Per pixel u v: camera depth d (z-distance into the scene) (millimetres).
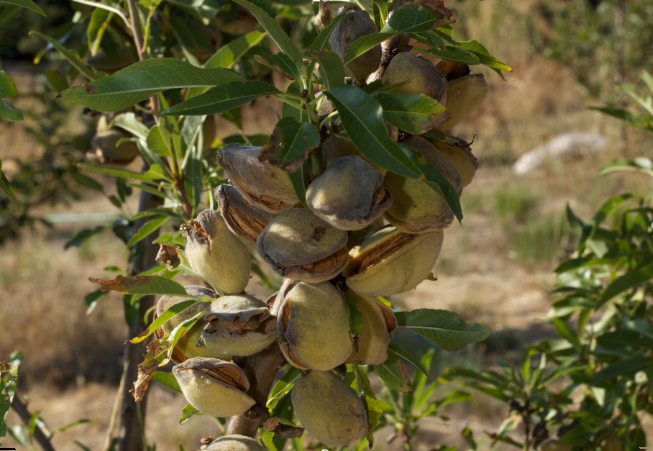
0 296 3756
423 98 609
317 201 613
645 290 1276
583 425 1082
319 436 656
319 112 646
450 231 5090
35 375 3223
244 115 5977
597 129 6402
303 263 617
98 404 3025
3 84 644
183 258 717
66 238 5246
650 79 1318
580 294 1309
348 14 660
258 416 660
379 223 667
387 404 1112
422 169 628
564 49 5121
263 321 645
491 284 4219
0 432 735
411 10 637
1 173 666
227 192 657
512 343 3346
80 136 1479
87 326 3609
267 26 622
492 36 8500
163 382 786
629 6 4789
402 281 637
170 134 835
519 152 6680
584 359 1242
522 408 1181
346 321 632
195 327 670
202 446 668
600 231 1252
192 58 1009
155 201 1097
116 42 1149
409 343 3246
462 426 2562
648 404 1203
